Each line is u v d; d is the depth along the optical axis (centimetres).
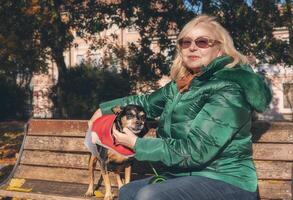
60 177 471
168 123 337
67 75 1855
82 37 1472
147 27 1353
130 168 402
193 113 324
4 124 1939
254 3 1176
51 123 490
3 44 1196
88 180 456
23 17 1195
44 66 1409
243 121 307
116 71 1822
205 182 306
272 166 393
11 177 489
